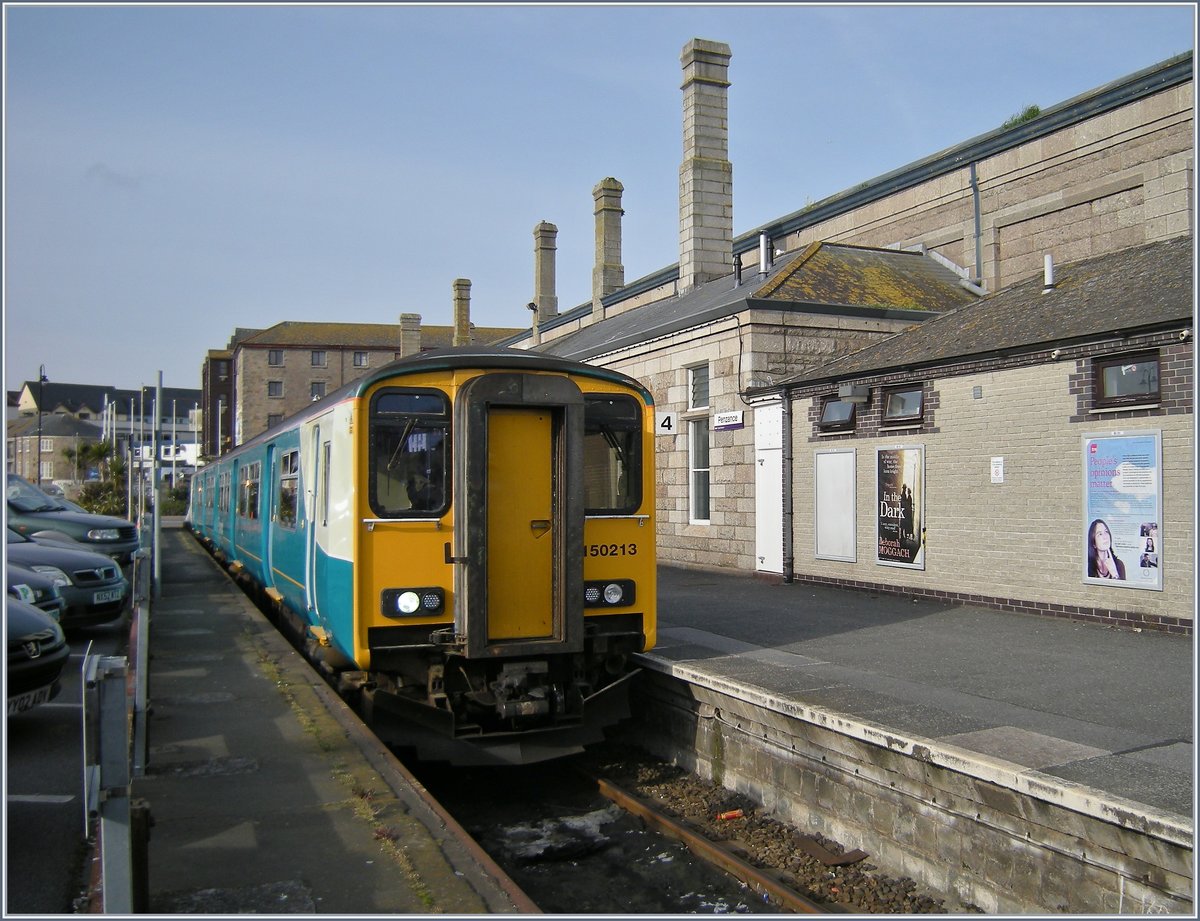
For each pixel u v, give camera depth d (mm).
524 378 7430
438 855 5020
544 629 7578
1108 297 10859
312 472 9195
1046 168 16219
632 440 8336
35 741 7801
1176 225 14070
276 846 5133
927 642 9414
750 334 15086
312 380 69250
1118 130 15016
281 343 68750
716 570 16281
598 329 26766
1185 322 8953
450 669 7590
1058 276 13172
